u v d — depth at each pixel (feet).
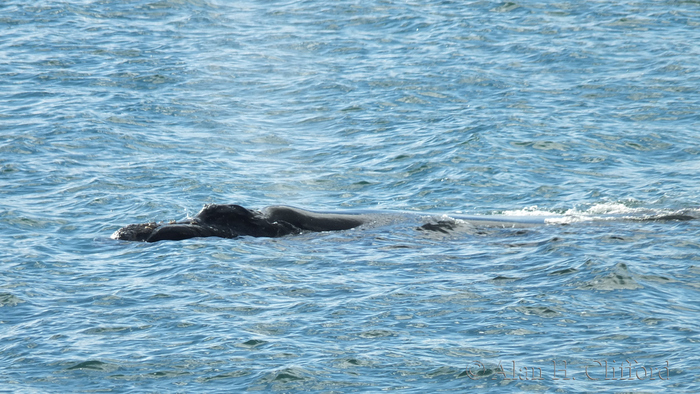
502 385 152.66
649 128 356.79
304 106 412.16
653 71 438.81
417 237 242.58
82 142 345.31
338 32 554.87
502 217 257.75
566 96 406.00
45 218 261.44
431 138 351.87
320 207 284.82
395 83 438.40
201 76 463.83
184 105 409.90
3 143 338.75
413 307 186.60
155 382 156.76
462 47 501.56
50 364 163.53
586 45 490.49
